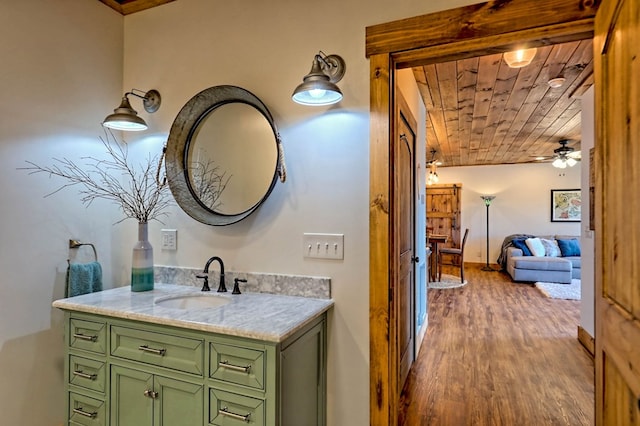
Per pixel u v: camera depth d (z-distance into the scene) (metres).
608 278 1.16
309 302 1.70
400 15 1.64
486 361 3.08
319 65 1.55
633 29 0.95
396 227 1.87
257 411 1.31
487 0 1.52
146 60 2.23
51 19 1.93
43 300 1.89
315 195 1.78
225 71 2.00
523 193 8.27
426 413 2.29
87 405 1.66
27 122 1.83
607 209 1.17
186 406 1.44
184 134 2.11
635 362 0.91
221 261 1.92
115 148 2.24
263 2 1.92
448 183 8.73
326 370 1.73
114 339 1.59
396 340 1.88
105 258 2.20
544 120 4.33
